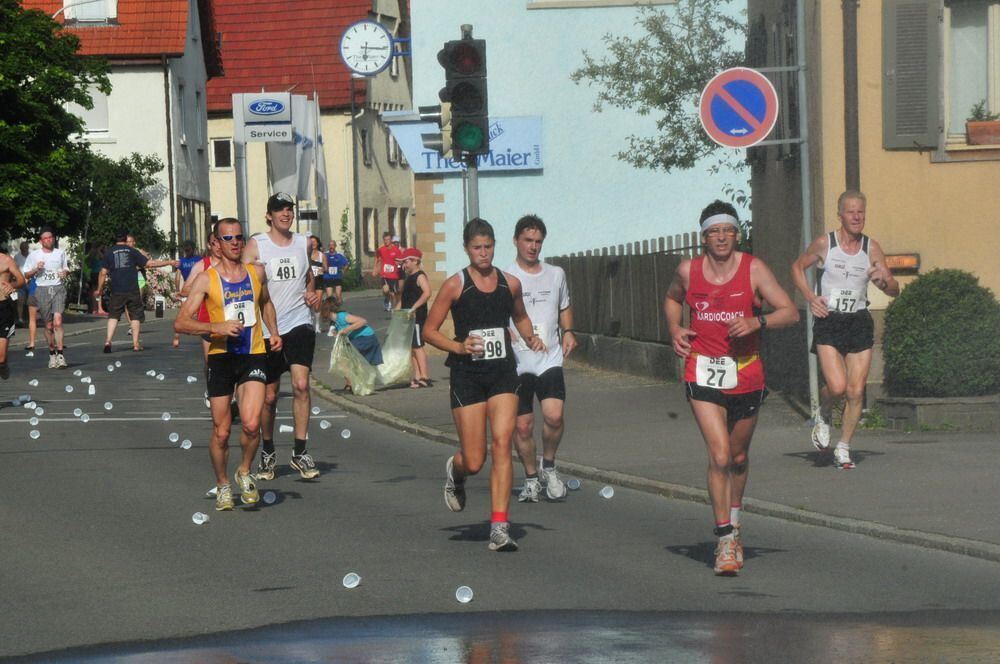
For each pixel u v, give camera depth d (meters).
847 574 11.76
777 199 27.14
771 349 26.12
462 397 13.27
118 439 22.45
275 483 17.88
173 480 18.05
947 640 9.40
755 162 29.44
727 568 11.70
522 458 16.20
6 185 55.38
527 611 10.50
